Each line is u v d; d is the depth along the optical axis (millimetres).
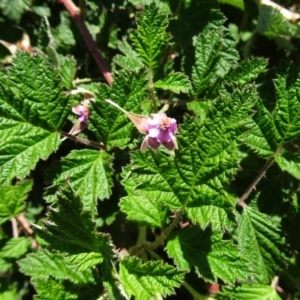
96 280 130
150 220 121
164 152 130
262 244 134
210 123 109
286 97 128
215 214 111
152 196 113
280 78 128
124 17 167
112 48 165
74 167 126
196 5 151
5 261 147
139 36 128
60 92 125
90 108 125
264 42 161
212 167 110
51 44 159
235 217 109
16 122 123
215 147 109
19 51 121
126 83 125
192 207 113
